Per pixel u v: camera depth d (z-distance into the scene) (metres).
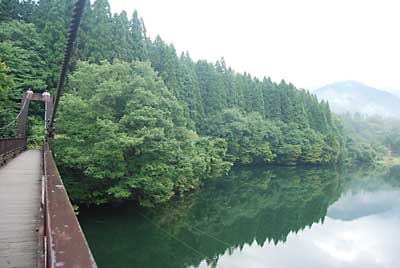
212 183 24.00
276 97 44.75
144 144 11.80
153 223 13.55
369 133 85.88
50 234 1.31
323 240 14.34
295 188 27.27
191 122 25.05
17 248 3.51
